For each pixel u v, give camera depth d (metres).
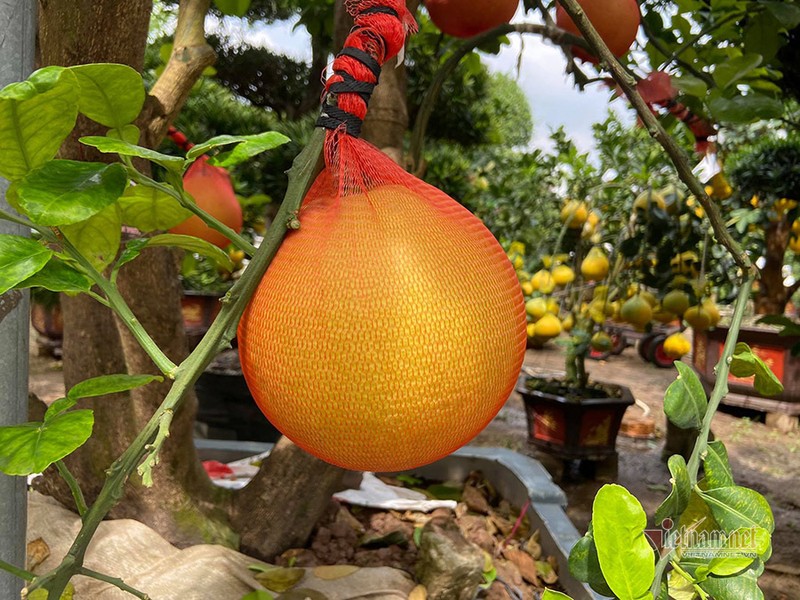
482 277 0.52
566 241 2.59
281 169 2.81
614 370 5.65
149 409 1.30
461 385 0.49
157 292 1.25
